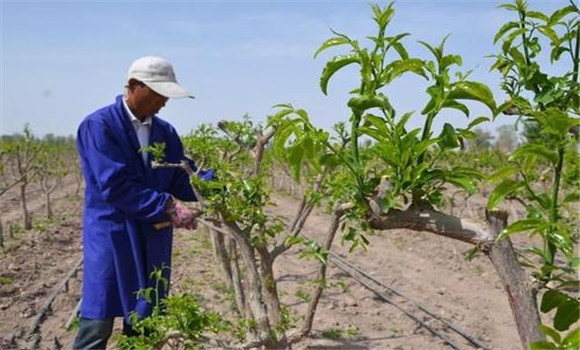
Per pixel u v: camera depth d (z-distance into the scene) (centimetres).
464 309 753
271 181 1775
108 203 409
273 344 336
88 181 414
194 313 318
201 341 325
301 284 840
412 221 188
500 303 782
